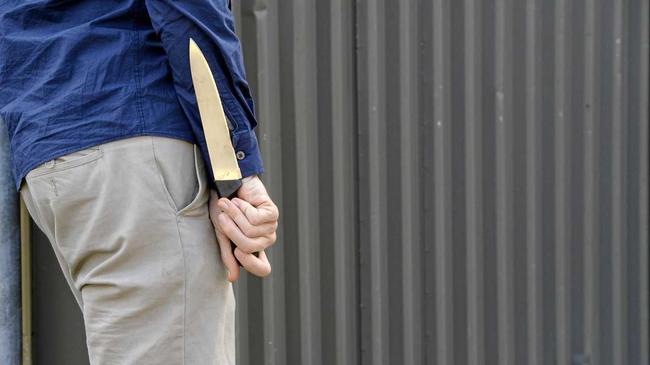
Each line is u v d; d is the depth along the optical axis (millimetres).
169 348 1941
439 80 3898
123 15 2033
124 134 1925
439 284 3936
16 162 2039
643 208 4715
